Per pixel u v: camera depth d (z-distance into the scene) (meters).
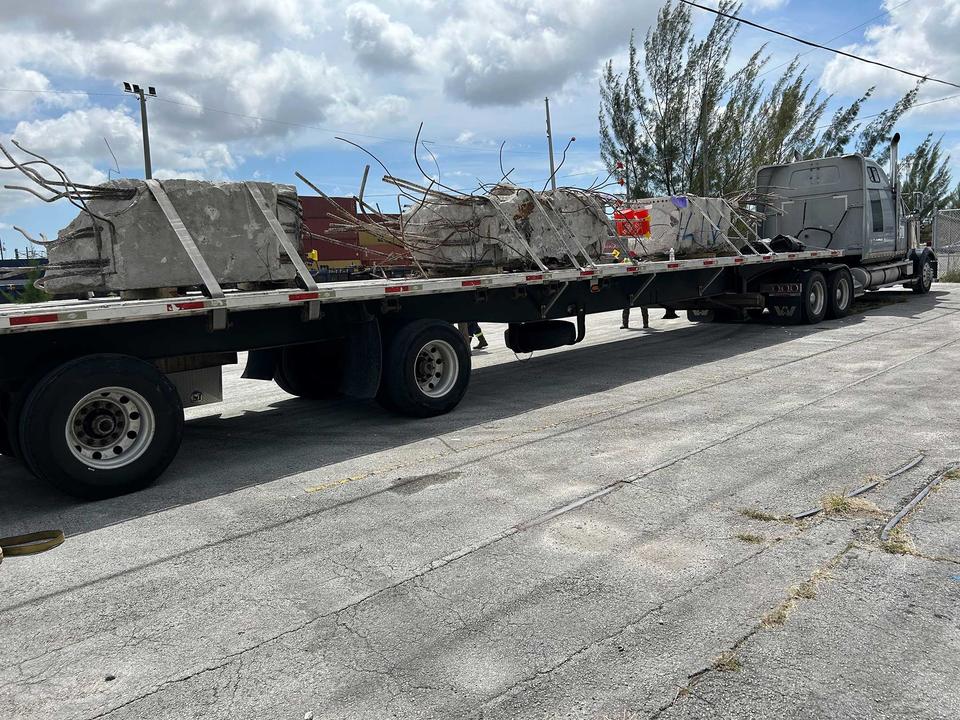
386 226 7.18
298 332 5.82
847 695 2.33
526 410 6.59
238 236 5.29
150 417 4.70
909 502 3.86
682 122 23.66
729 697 2.34
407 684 2.49
